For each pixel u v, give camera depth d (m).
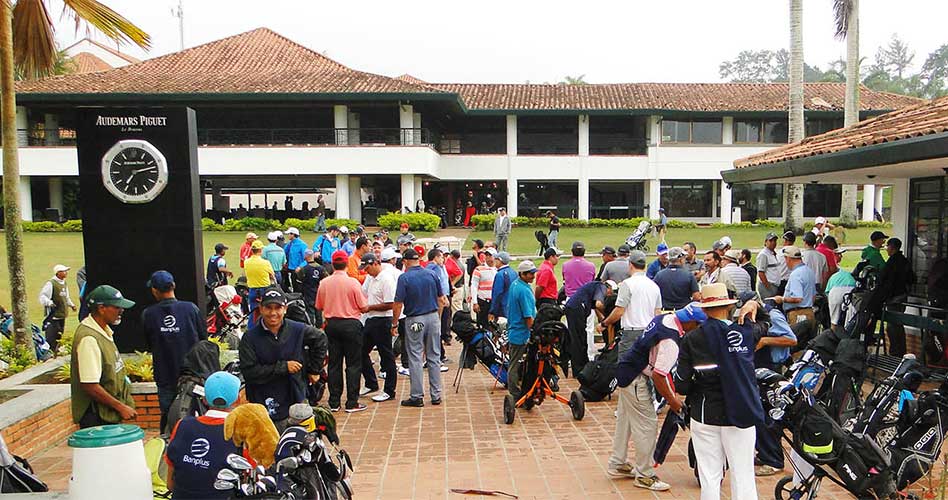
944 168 8.64
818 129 36.47
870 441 4.74
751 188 37.88
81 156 8.73
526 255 24.55
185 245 8.82
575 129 37.31
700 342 4.57
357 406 8.20
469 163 36.19
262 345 5.32
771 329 6.53
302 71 33.28
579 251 10.19
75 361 5.22
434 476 5.94
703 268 10.58
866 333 9.38
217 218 33.59
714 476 4.59
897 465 5.09
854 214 30.95
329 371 8.16
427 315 8.33
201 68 34.00
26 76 10.51
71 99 29.23
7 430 6.25
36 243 26.36
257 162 30.91
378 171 31.05
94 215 8.80
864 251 10.61
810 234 11.01
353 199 32.75
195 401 4.78
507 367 8.84
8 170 8.98
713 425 4.55
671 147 36.06
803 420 4.75
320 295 8.17
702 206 37.72
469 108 34.97
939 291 8.77
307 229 30.70
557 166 36.19
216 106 31.56
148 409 7.41
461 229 33.75
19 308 9.11
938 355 8.99
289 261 15.30
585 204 36.31
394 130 32.31
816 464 4.72
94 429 3.57
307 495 3.73
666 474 5.97
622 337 7.16
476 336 9.05
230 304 10.92
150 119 8.76
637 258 7.19
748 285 9.31
